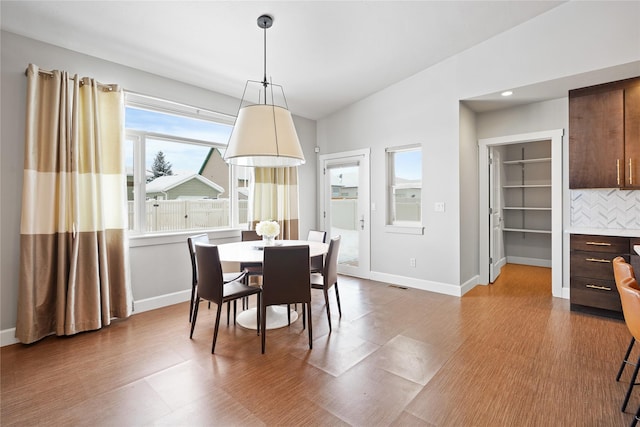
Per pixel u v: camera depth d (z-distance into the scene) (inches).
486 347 96.3
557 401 69.6
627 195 130.1
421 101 159.2
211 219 156.5
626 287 60.1
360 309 131.7
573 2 114.7
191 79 138.9
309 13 103.9
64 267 103.4
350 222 194.2
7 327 99.0
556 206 146.5
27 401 70.9
